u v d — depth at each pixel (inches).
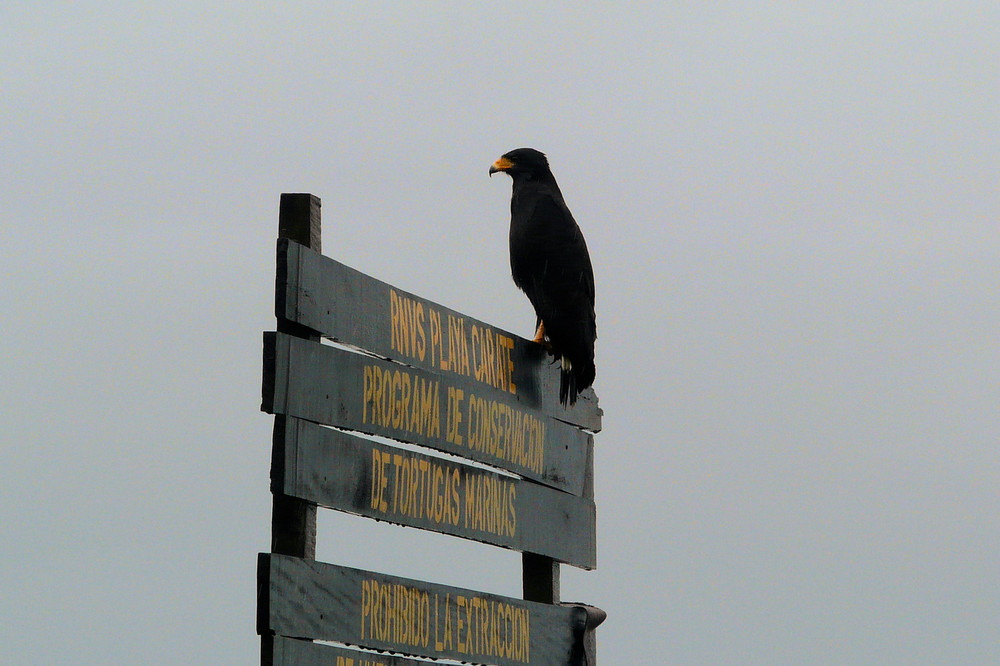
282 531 299.7
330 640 305.0
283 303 297.9
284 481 293.1
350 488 315.9
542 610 398.9
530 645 390.3
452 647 353.4
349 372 319.3
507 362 398.0
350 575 313.9
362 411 323.0
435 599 347.6
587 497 441.4
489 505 378.3
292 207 313.0
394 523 332.8
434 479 351.9
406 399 343.0
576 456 435.2
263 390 293.1
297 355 300.5
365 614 318.3
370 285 332.2
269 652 286.2
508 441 392.5
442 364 362.0
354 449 318.7
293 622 292.4
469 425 372.2
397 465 335.9
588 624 420.2
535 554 404.2
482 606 368.5
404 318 346.3
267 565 287.0
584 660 419.2
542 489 409.7
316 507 304.3
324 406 308.5
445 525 354.9
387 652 327.3
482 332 385.4
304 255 305.3
